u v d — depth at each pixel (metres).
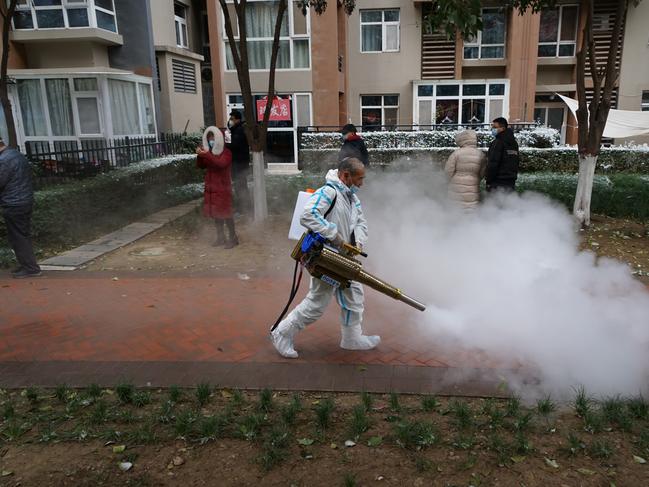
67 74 13.08
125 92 14.08
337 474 2.74
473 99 20.47
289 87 17.16
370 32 20.98
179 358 4.07
